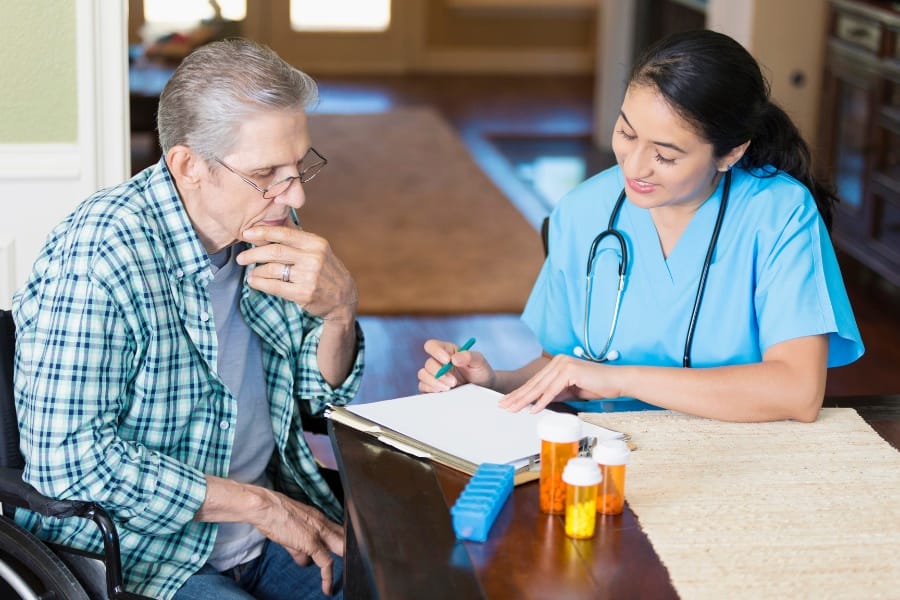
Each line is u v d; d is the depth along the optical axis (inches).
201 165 59.9
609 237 69.6
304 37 324.8
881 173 163.2
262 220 62.4
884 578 47.4
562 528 50.6
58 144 91.7
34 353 58.9
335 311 66.1
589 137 262.4
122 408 61.3
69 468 58.4
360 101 291.4
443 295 164.9
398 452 57.5
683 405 61.9
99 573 62.8
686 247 67.3
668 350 68.4
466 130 266.4
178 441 63.8
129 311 59.1
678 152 61.0
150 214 60.9
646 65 61.1
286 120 59.4
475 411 61.6
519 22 332.8
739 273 66.7
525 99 301.0
